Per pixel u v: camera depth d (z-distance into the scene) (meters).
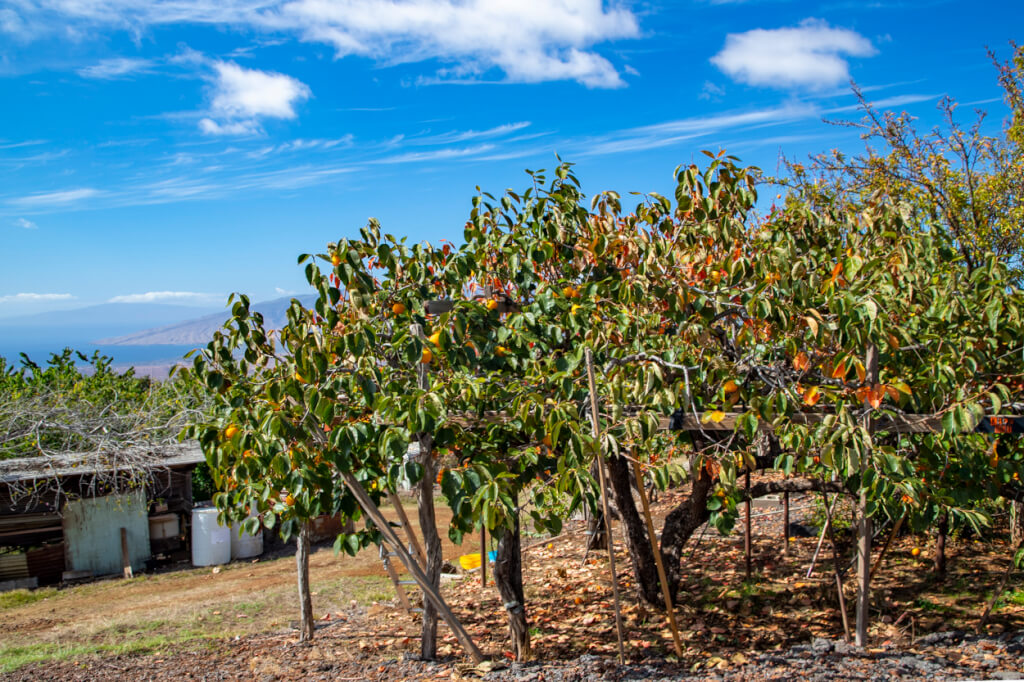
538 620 8.66
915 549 9.49
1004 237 12.25
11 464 15.08
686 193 7.53
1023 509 9.62
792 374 6.54
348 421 6.28
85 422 16.73
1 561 14.06
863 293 6.46
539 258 7.51
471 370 6.88
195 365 6.54
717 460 5.98
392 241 7.34
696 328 6.75
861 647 6.35
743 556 10.45
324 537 16.94
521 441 6.97
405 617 9.34
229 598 11.91
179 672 7.33
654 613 8.38
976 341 6.54
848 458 5.33
